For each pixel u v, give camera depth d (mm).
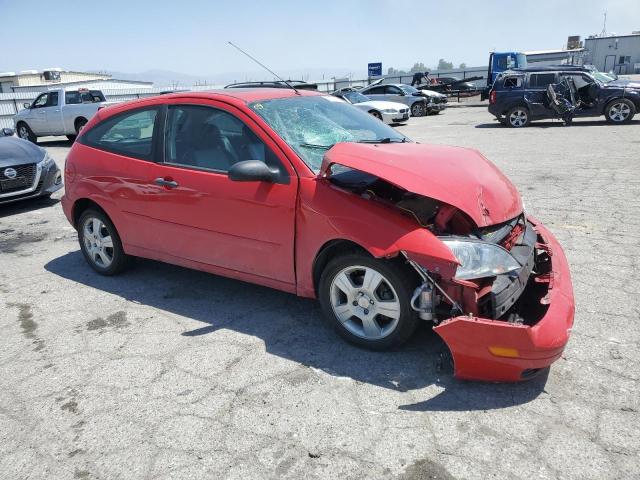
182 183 3873
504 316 2969
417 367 3102
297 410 2781
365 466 2373
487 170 3441
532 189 7469
